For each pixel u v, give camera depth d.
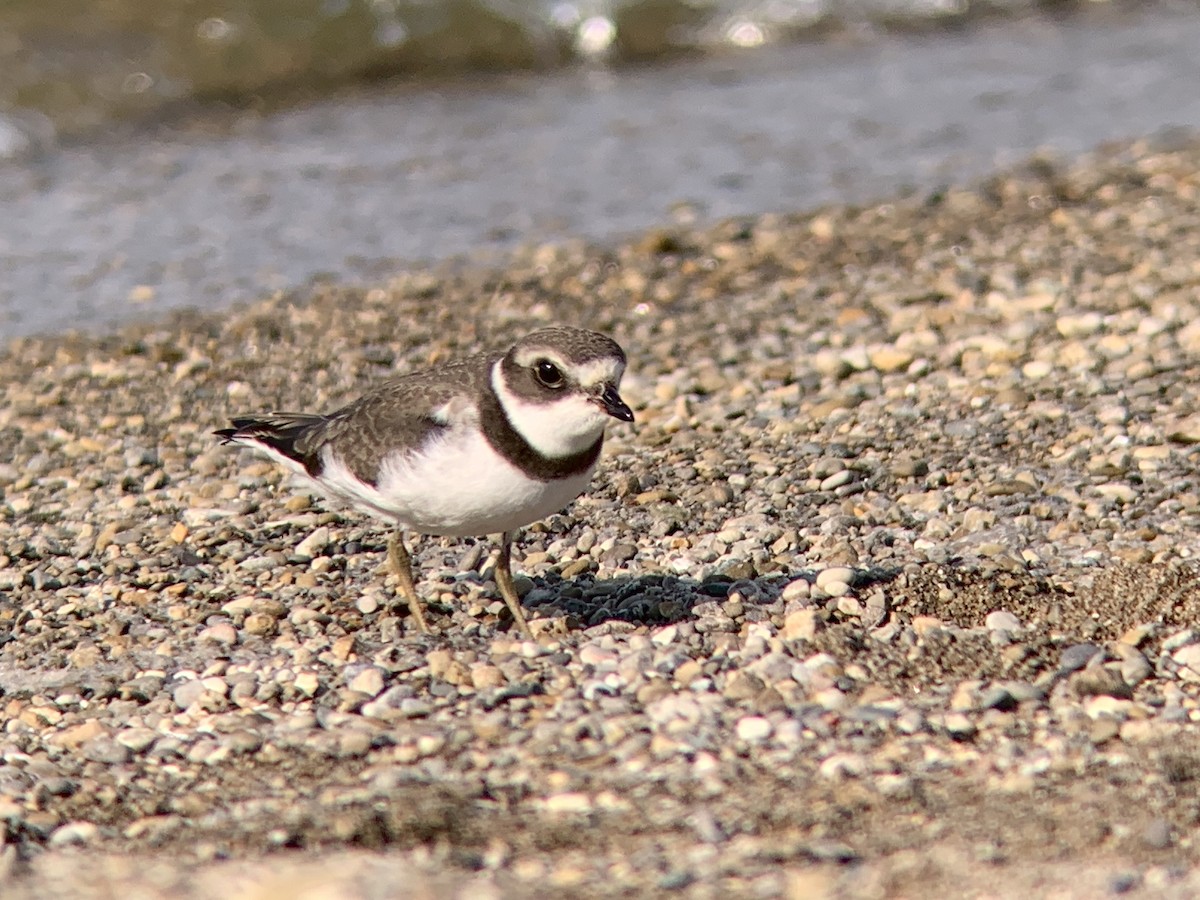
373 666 9.38
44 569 11.18
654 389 14.46
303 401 14.73
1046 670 9.11
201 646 9.88
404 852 7.31
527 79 26.70
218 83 25.27
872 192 20.67
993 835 7.34
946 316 15.55
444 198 21.20
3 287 18.00
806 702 8.78
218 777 8.30
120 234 19.91
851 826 7.48
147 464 13.33
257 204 21.03
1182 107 24.00
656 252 18.39
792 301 16.69
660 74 26.94
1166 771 7.92
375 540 11.50
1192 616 9.67
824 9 28.75
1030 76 26.23
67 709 9.20
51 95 24.20
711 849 7.26
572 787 7.95
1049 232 18.02
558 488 8.83
